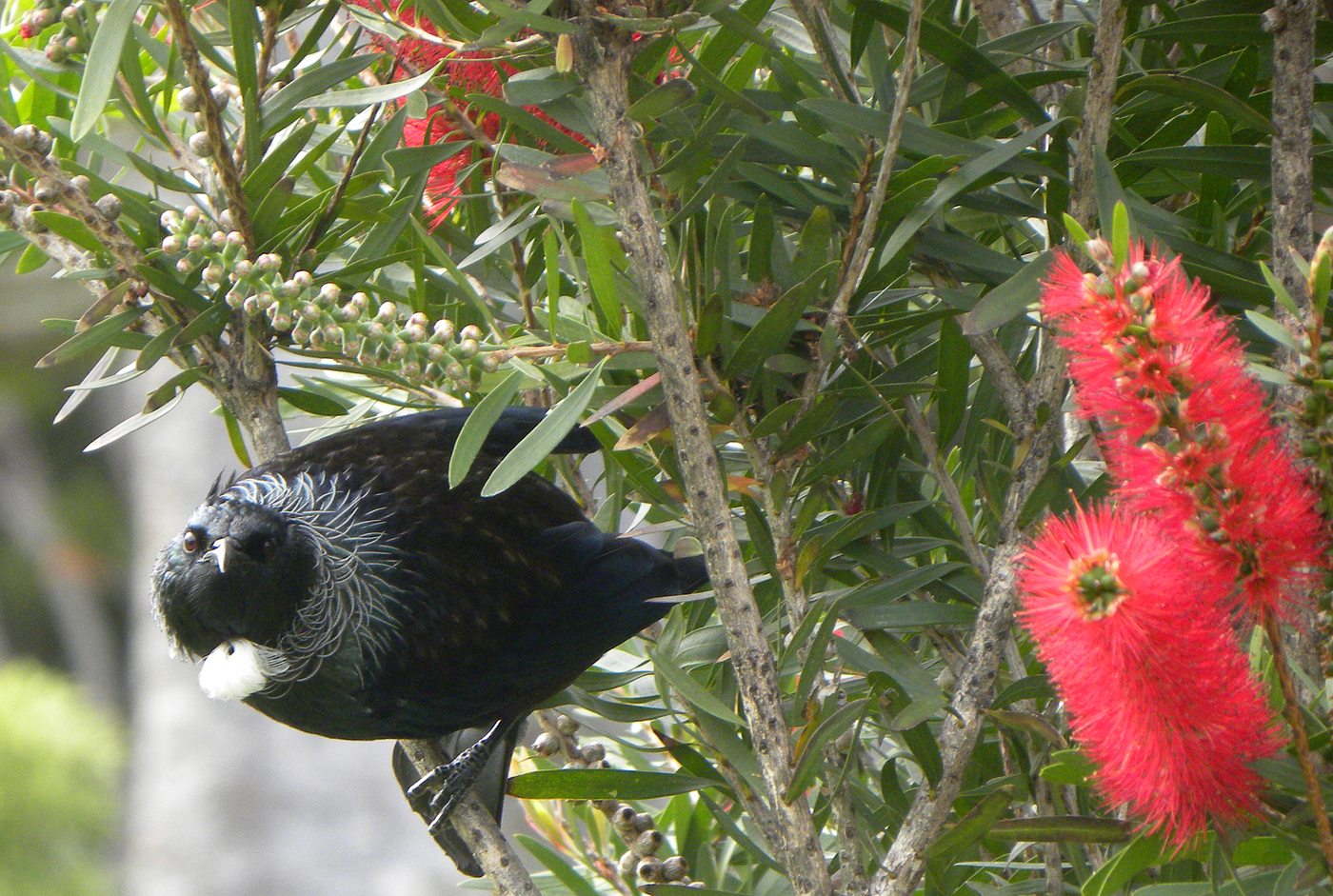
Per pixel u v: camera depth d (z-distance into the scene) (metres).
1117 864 3.58
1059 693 3.61
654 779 3.71
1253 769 3.55
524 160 3.71
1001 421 3.76
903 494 3.77
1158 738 3.53
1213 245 3.71
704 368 3.66
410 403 3.81
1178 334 3.52
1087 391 3.53
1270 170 3.68
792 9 3.75
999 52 3.71
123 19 3.58
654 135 3.68
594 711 3.80
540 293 3.82
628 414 3.76
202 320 3.76
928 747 3.67
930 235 3.71
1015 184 3.74
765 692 3.63
